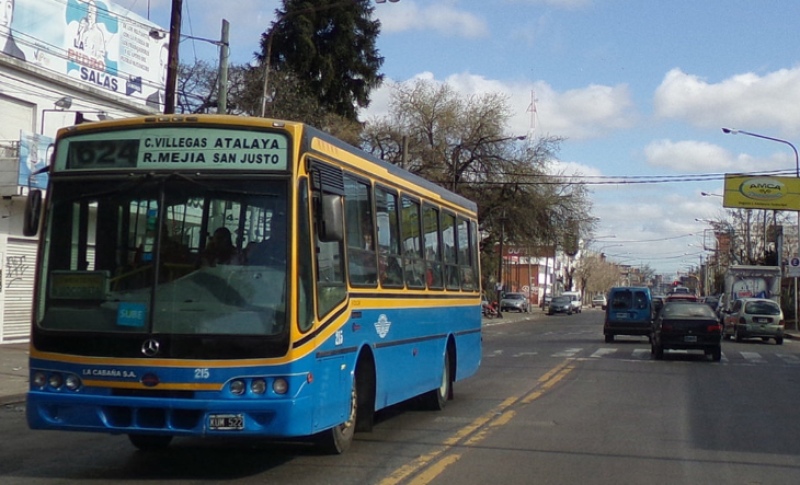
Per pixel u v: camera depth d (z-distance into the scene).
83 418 8.60
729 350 33.22
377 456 10.48
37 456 10.40
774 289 48.06
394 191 12.08
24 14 25.16
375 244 11.13
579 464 10.32
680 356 28.52
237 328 8.47
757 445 11.90
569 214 55.91
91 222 8.88
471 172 53.94
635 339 38.72
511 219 54.78
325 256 9.38
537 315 77.75
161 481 9.01
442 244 14.55
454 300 15.22
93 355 8.58
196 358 8.42
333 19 52.22
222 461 10.06
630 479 9.59
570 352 29.97
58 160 9.09
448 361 15.19
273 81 46.47
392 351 11.71
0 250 24.69
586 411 14.88
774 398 17.38
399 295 12.05
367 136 52.91
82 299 8.73
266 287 8.56
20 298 25.64
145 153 8.90
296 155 8.80
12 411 14.49
